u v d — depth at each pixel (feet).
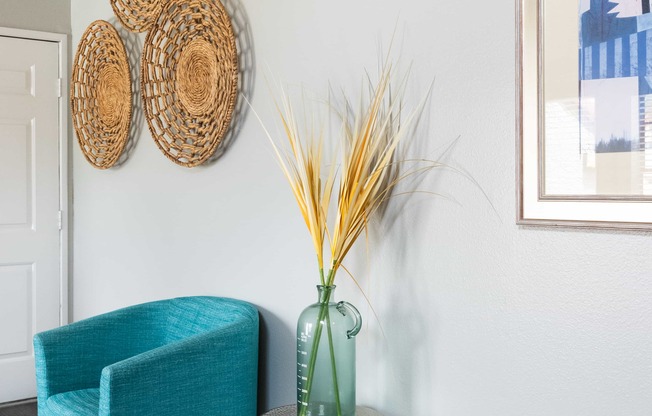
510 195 4.65
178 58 8.46
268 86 7.15
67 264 12.63
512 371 4.65
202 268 8.46
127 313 7.94
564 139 4.29
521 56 4.49
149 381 5.93
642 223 3.88
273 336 7.16
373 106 5.27
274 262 7.13
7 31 11.94
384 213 5.74
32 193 12.34
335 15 6.24
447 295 5.14
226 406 6.50
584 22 4.17
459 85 5.02
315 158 5.57
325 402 5.29
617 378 4.01
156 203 9.53
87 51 11.32
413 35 5.41
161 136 8.93
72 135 12.62
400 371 5.59
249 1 7.43
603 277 4.09
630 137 3.94
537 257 4.47
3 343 12.05
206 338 6.37
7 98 12.00
